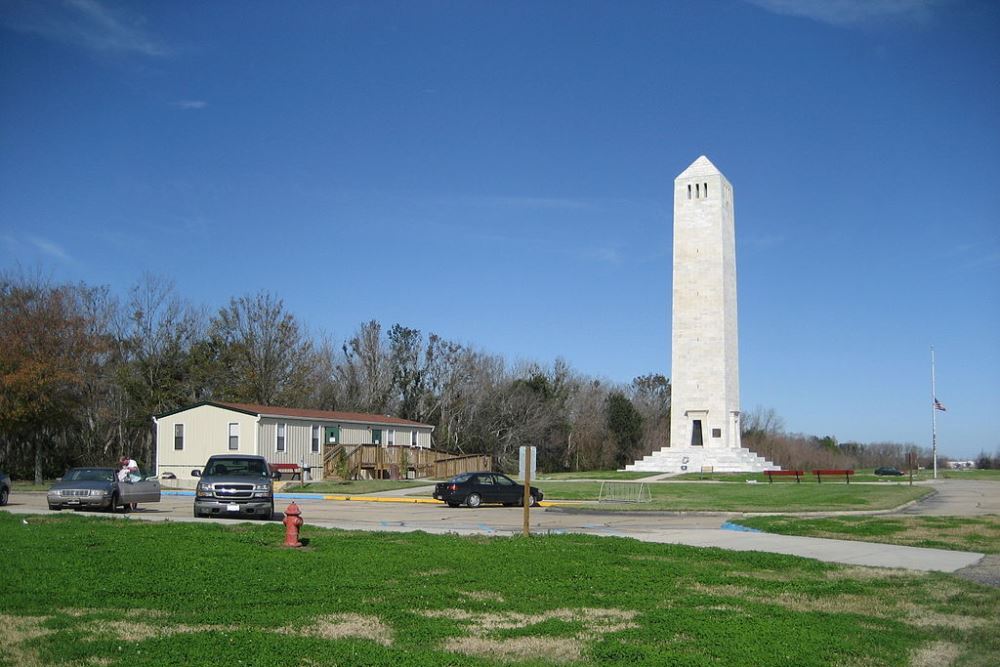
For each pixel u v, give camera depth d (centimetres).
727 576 1556
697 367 7281
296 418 5159
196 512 2653
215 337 7100
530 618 1172
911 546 2145
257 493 2655
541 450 9200
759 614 1229
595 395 10262
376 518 2795
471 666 915
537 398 9200
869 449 14438
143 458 6931
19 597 1186
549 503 3675
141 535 1917
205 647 948
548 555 1719
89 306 6825
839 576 1606
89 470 3009
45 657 897
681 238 7406
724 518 3009
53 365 5788
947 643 1096
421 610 1198
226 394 6975
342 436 5609
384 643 1009
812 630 1133
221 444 4941
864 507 3347
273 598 1238
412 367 8838
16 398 5616
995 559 1902
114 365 6869
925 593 1436
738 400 7625
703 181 7381
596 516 3053
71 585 1283
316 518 2745
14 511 2783
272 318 7256
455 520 2758
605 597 1325
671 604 1288
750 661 973
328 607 1185
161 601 1197
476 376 9025
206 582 1340
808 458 10588
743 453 7419
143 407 6756
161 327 7069
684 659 967
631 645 1016
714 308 7269
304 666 895
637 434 10062
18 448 6366
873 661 996
